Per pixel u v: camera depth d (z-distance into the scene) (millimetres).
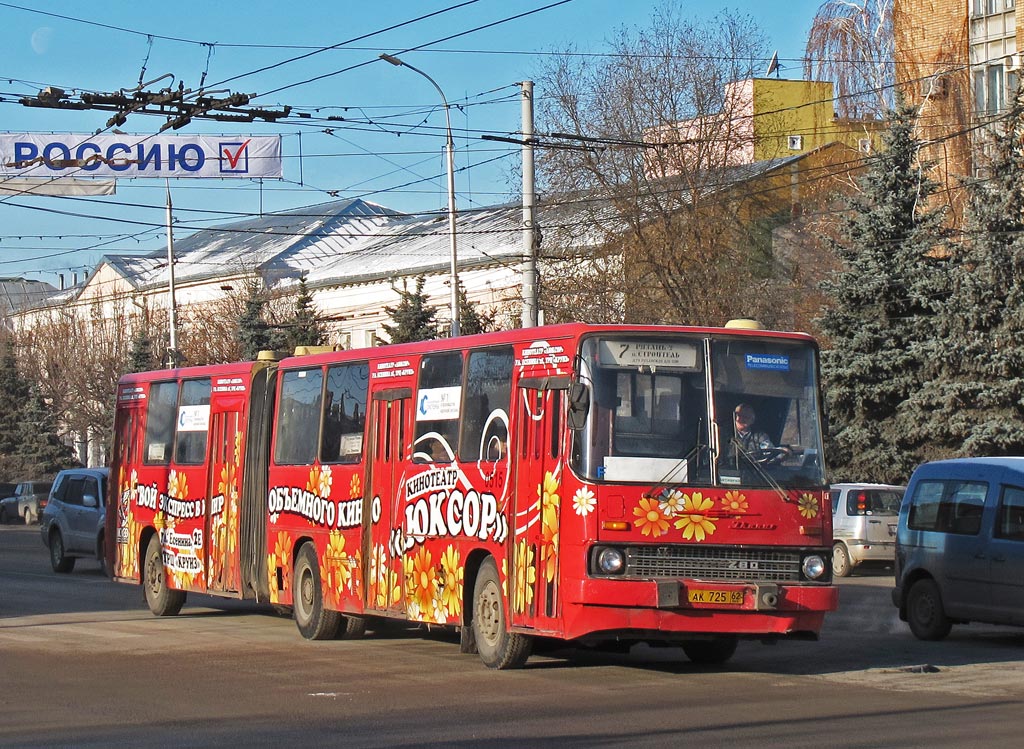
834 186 43469
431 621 14609
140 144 27406
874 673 13477
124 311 75875
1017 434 31094
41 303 85562
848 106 41844
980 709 10984
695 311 40906
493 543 13625
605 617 12156
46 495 59562
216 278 70438
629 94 42250
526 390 13359
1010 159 32344
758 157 50250
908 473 33125
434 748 9391
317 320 52812
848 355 33625
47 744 9734
